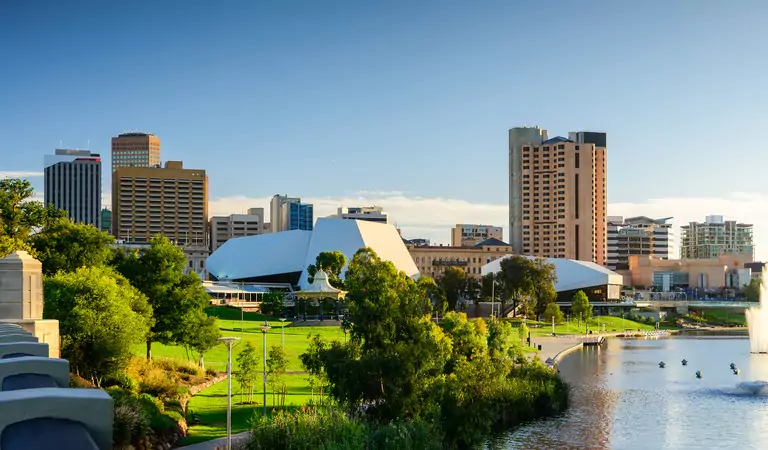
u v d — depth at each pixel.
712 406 96.88
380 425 60.34
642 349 183.62
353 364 63.03
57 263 92.69
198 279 97.44
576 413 91.12
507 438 76.88
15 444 15.98
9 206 94.62
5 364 22.25
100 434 17.22
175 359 93.00
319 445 51.00
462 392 72.31
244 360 75.50
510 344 104.44
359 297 66.00
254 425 55.19
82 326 61.47
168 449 51.69
